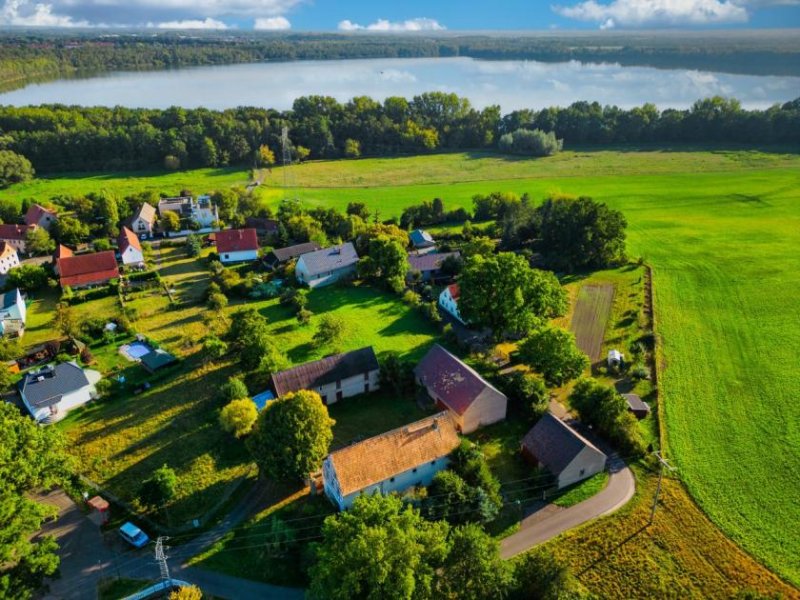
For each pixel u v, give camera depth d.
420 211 144.00
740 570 50.91
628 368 81.31
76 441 67.50
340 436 67.62
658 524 55.62
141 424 70.12
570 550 52.91
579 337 90.31
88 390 74.88
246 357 78.50
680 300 101.75
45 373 73.25
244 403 66.06
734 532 54.72
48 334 91.88
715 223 141.38
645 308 98.75
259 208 150.25
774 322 93.38
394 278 105.88
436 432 61.06
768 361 82.62
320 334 85.12
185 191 168.38
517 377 73.31
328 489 58.25
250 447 59.91
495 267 82.88
